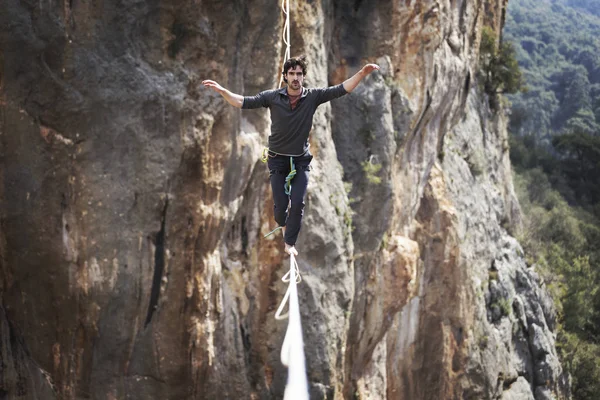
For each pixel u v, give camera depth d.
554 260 49.66
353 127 23.05
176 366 18.34
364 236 23.48
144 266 17.41
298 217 8.81
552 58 153.75
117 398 17.95
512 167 68.31
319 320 20.31
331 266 20.78
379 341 26.30
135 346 17.92
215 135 17.89
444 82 26.00
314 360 20.17
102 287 17.08
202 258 18.25
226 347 19.39
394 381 29.27
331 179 21.12
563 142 80.88
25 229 16.59
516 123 103.56
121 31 16.36
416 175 26.92
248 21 18.08
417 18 23.95
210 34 17.31
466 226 32.44
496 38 41.97
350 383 25.16
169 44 16.92
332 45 23.67
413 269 25.47
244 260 19.78
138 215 17.09
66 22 15.91
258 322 19.94
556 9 192.75
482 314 33.06
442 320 30.27
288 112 8.38
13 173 16.34
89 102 16.25
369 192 23.22
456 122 30.11
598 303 50.34
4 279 17.14
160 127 16.95
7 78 15.94
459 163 33.66
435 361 30.39
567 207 67.12
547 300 41.94
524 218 52.78
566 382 41.16
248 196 19.47
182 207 17.56
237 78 18.23
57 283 16.95
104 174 16.67
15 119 16.11
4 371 17.22
